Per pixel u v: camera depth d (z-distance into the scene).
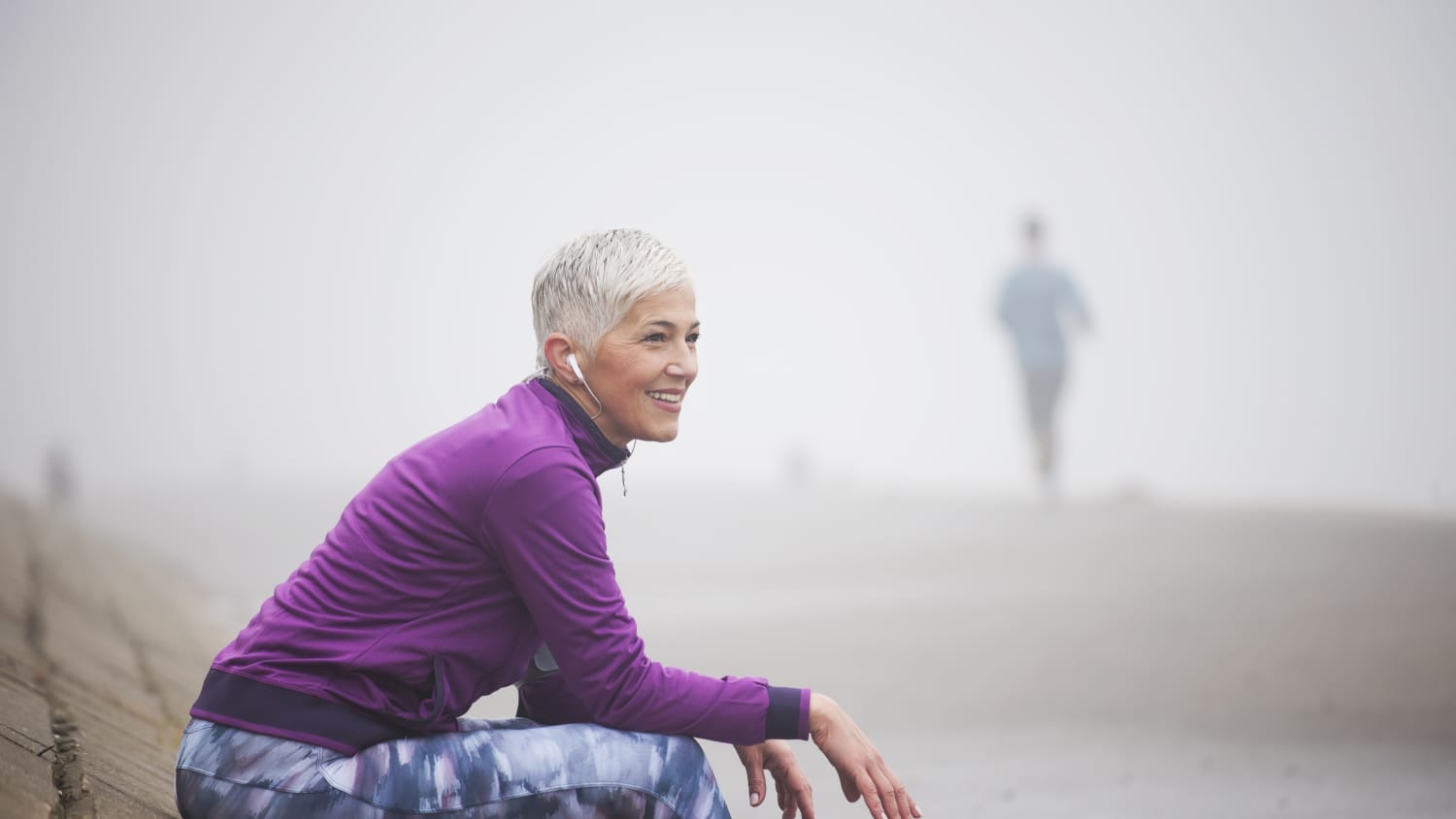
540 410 4.39
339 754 4.07
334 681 4.12
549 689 4.68
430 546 4.19
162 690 7.97
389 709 4.14
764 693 4.41
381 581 4.17
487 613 4.27
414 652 4.17
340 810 4.02
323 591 4.20
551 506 4.19
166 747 6.21
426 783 4.08
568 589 4.21
